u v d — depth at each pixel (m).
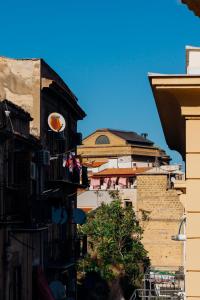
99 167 94.88
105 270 53.41
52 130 37.38
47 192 35.59
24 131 32.28
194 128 9.71
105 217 55.16
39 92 36.38
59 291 35.41
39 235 35.22
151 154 108.12
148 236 62.47
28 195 29.94
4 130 27.28
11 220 28.72
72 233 44.47
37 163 33.81
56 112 39.84
